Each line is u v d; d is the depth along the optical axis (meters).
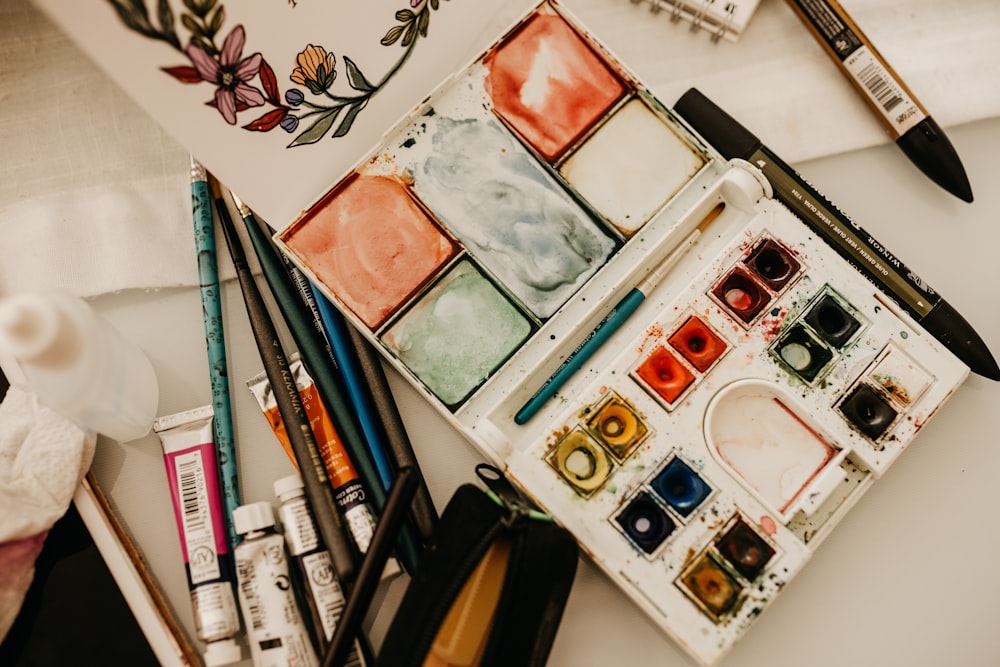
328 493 0.57
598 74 0.61
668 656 0.60
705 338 0.58
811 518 0.56
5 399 0.59
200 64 0.46
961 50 0.70
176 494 0.60
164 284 0.65
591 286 0.59
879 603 0.61
